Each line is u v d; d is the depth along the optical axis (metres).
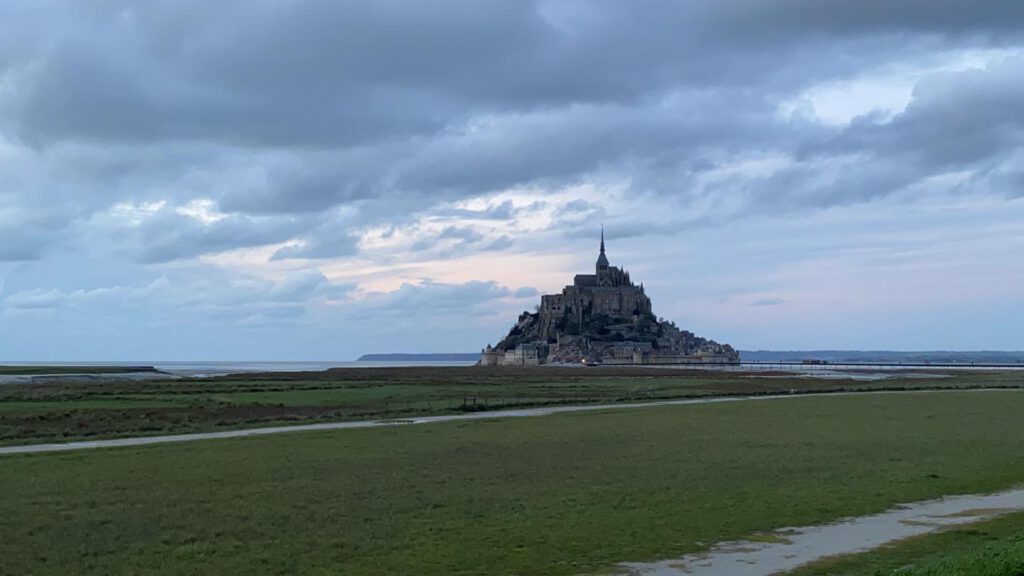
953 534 25.62
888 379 177.75
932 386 128.75
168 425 62.81
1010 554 19.03
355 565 22.34
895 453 44.31
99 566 22.17
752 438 52.03
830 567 21.92
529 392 118.56
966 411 74.00
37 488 33.09
